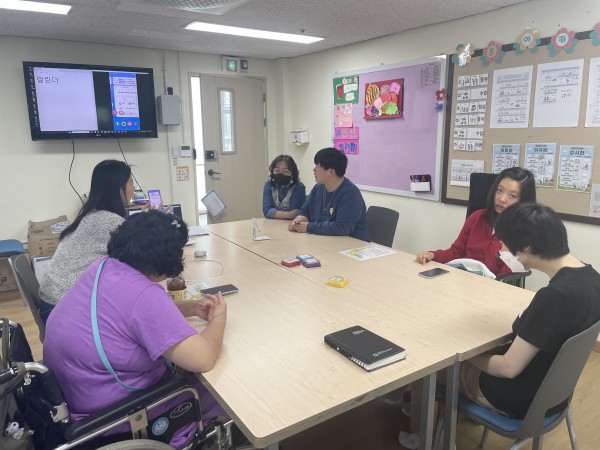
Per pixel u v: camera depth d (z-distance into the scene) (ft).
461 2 9.78
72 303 4.14
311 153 17.03
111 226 6.52
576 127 9.21
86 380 4.00
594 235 9.23
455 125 11.63
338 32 12.79
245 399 3.67
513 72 10.16
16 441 3.53
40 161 13.75
